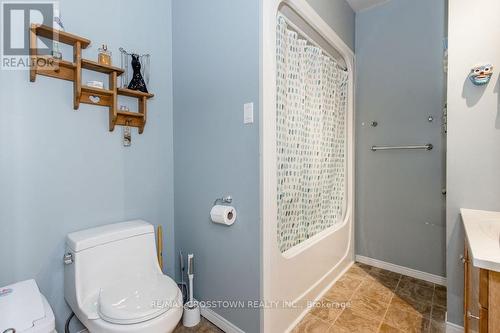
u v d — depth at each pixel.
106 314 1.01
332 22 1.96
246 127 1.31
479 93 1.33
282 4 1.46
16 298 0.95
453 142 1.40
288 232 1.61
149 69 1.64
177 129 1.74
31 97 1.18
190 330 1.47
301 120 1.71
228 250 1.43
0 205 1.11
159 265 1.56
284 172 1.54
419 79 2.05
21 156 1.16
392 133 2.19
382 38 2.23
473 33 1.34
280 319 1.41
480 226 1.10
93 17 1.37
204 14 1.52
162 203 1.73
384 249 2.28
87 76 1.35
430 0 1.99
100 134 1.42
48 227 1.24
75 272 1.15
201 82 1.55
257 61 1.25
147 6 1.62
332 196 2.16
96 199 1.41
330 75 2.06
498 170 1.30
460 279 1.40
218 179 1.47
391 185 2.22
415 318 1.58
